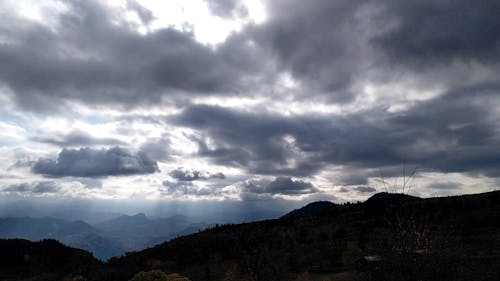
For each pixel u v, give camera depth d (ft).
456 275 42.55
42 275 212.64
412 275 39.88
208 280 105.09
